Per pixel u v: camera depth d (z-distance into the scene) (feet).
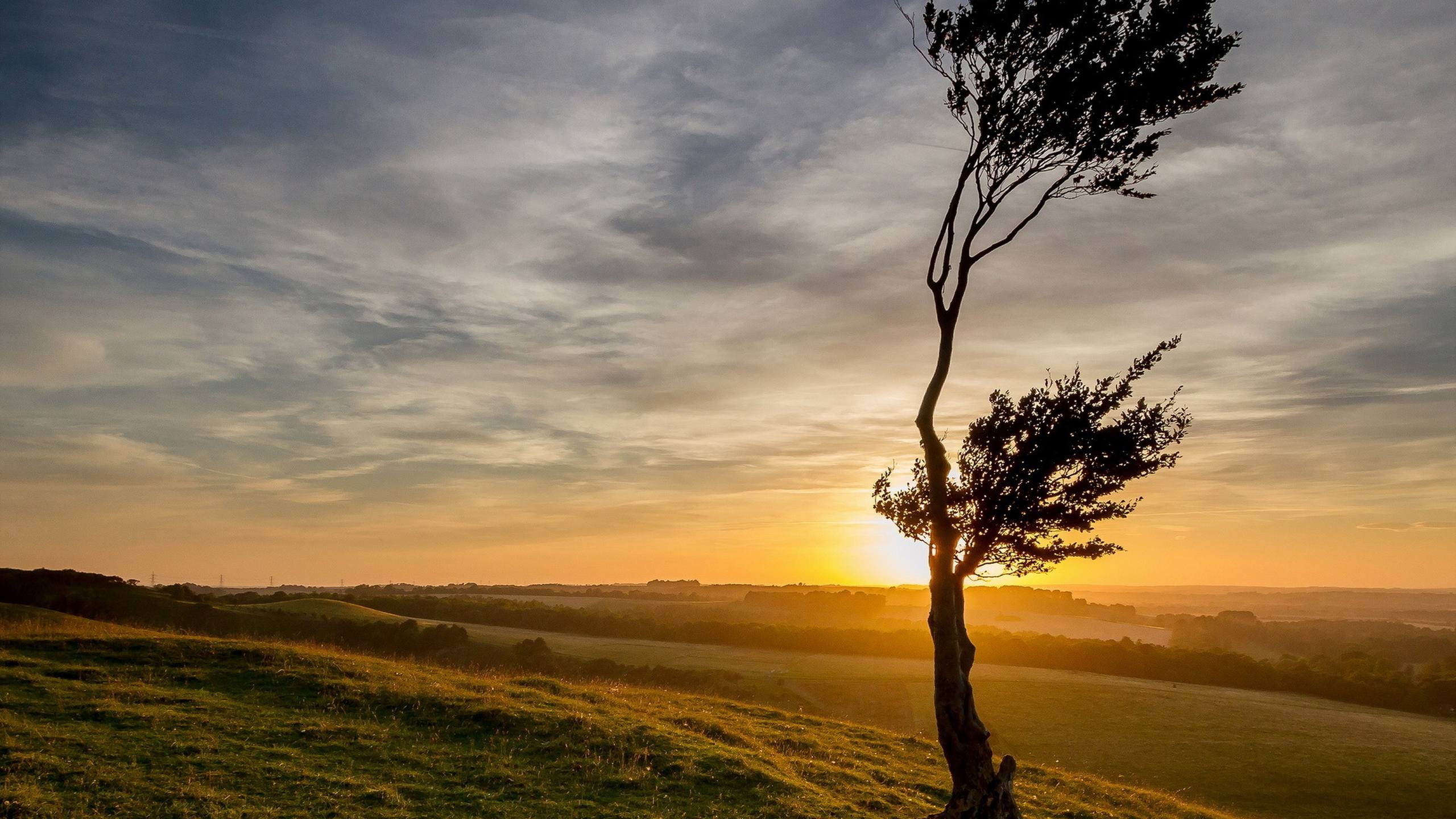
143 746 50.96
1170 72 46.44
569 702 74.02
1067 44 48.01
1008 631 355.56
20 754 46.73
